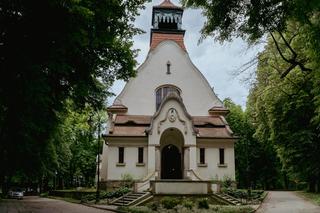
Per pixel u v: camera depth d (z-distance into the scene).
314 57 14.17
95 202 32.78
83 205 32.06
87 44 15.77
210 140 41.00
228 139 41.03
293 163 36.16
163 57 44.97
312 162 34.34
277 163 66.56
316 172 34.75
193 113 43.97
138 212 23.23
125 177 38.84
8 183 48.31
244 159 67.94
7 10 14.20
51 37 14.87
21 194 52.41
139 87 43.88
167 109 39.38
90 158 70.19
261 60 19.77
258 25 13.14
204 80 44.88
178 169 40.72
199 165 40.31
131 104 43.31
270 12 12.55
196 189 29.97
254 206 28.50
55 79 18.73
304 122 33.53
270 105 34.09
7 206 30.17
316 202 30.59
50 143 35.84
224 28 13.71
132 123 41.53
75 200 39.66
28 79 15.13
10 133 21.39
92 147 71.44
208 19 13.81
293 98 30.31
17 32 14.73
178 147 41.16
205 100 44.41
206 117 43.88
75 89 19.58
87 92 19.70
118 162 39.31
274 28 13.09
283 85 26.66
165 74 44.53
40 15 14.43
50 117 21.02
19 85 15.35
